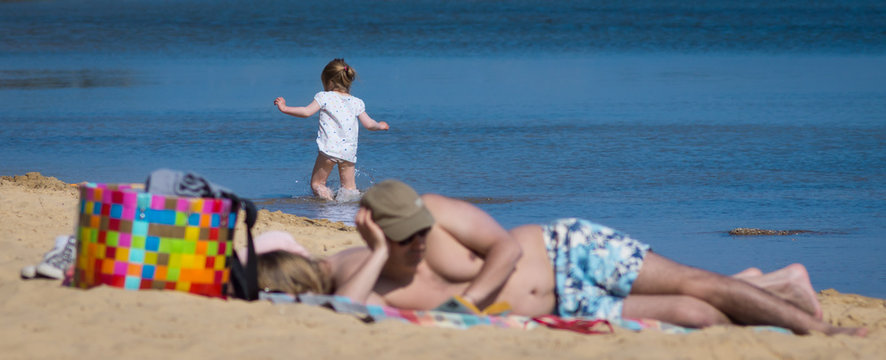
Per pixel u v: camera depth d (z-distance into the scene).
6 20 190.75
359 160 49.56
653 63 115.88
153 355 14.65
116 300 17.17
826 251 31.23
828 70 105.19
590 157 50.41
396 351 15.31
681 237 33.19
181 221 17.73
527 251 18.92
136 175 44.16
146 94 80.00
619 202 39.19
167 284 17.84
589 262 18.80
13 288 18.61
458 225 18.16
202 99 76.75
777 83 91.12
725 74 101.00
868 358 16.27
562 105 73.62
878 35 165.75
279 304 17.80
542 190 41.84
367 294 17.83
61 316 16.52
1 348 14.82
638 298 18.62
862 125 61.88
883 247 31.78
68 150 51.16
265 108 71.25
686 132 59.34
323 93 41.38
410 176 45.16
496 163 48.50
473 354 15.24
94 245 17.88
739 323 18.56
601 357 15.53
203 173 45.56
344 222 35.78
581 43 150.50
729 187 42.56
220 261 18.20
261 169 47.22
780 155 50.91
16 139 54.75
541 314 18.80
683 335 16.91
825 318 20.78
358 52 131.62
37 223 27.81
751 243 32.34
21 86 85.81
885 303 22.98
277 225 30.91
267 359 14.65
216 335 15.68
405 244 17.92
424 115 67.56
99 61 115.69
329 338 15.83
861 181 43.94
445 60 119.25
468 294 17.83
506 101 76.31
